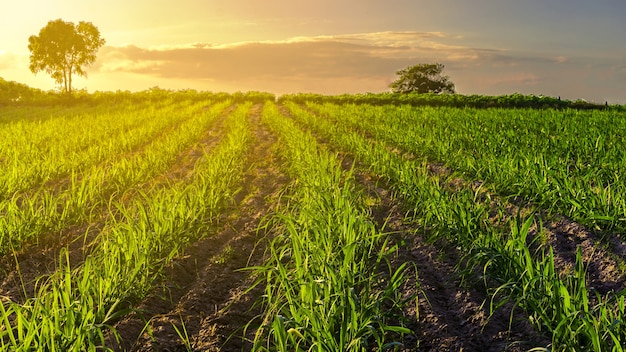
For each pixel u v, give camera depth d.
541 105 44.56
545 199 10.09
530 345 5.63
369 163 15.59
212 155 16.53
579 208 9.33
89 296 5.59
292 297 5.84
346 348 4.93
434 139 18.77
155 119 30.62
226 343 5.94
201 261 8.35
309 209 8.17
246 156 18.02
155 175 14.73
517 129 23.64
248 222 10.38
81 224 9.89
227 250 8.56
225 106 48.44
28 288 7.23
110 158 17.83
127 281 6.63
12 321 6.18
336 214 7.81
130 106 50.88
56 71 77.31
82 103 62.44
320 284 5.78
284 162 16.83
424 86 94.44
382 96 51.91
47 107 57.22
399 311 6.52
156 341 5.87
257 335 5.19
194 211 9.17
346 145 19.56
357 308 5.45
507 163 12.11
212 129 29.03
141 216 8.05
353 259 6.64
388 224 9.87
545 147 16.62
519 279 6.10
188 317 6.50
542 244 8.59
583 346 5.30
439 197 9.04
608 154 13.36
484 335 5.99
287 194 12.41
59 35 74.50
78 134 23.06
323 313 5.20
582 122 25.47
